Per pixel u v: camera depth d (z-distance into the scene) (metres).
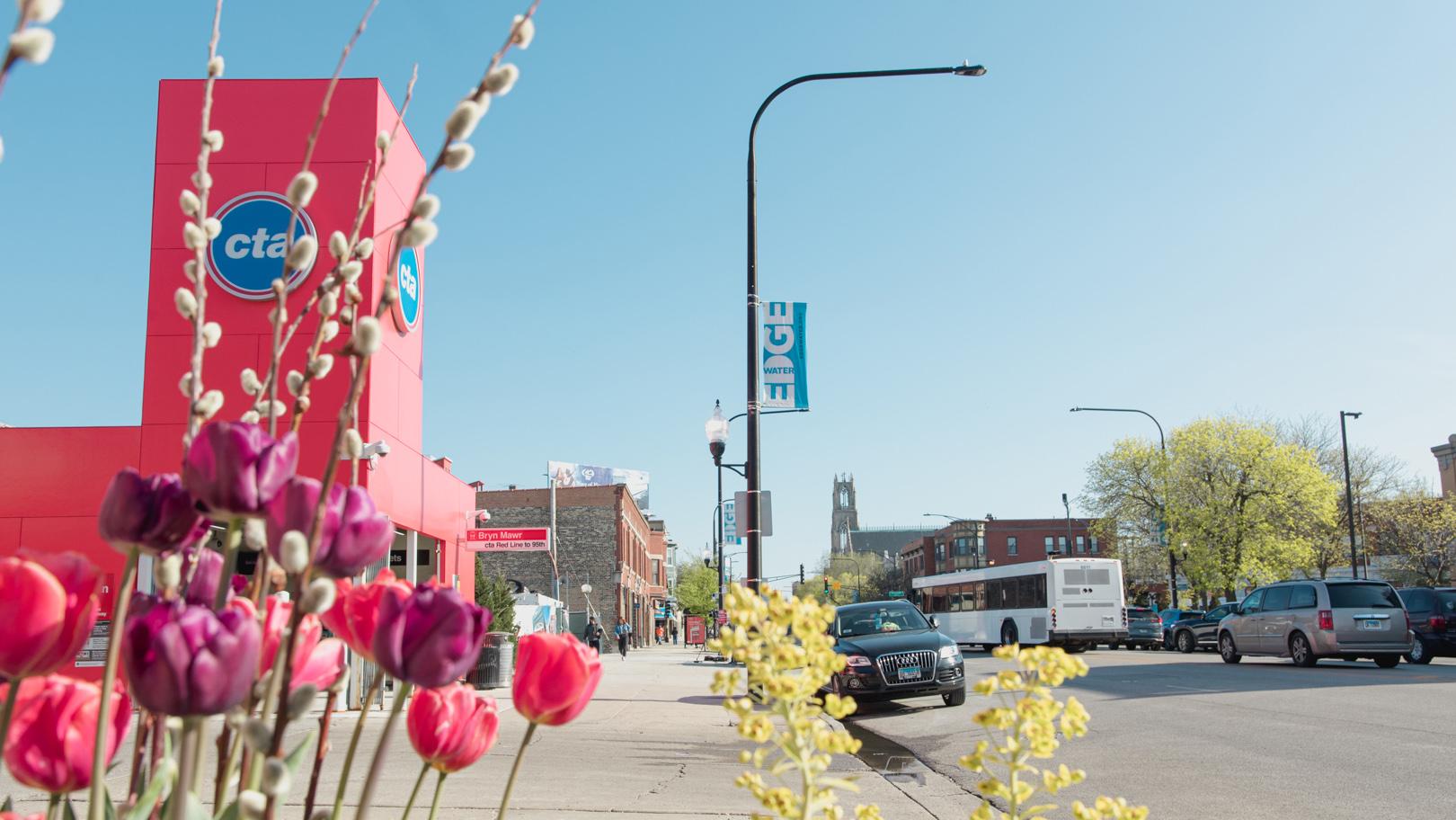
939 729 14.30
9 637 0.95
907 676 16.30
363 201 1.31
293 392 1.23
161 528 1.03
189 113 15.33
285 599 1.33
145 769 1.31
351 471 1.14
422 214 1.07
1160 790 8.98
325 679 1.32
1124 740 11.98
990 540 115.50
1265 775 9.59
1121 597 36.41
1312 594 23.47
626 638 46.28
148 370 14.80
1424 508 53.06
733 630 1.62
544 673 1.41
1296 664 23.80
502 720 13.20
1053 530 115.31
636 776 8.87
